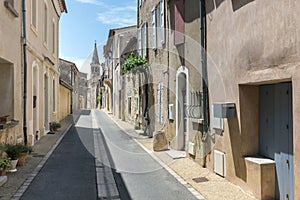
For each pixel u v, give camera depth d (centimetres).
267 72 495
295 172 436
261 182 525
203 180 660
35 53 1145
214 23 700
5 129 778
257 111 594
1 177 636
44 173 723
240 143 592
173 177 696
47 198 547
